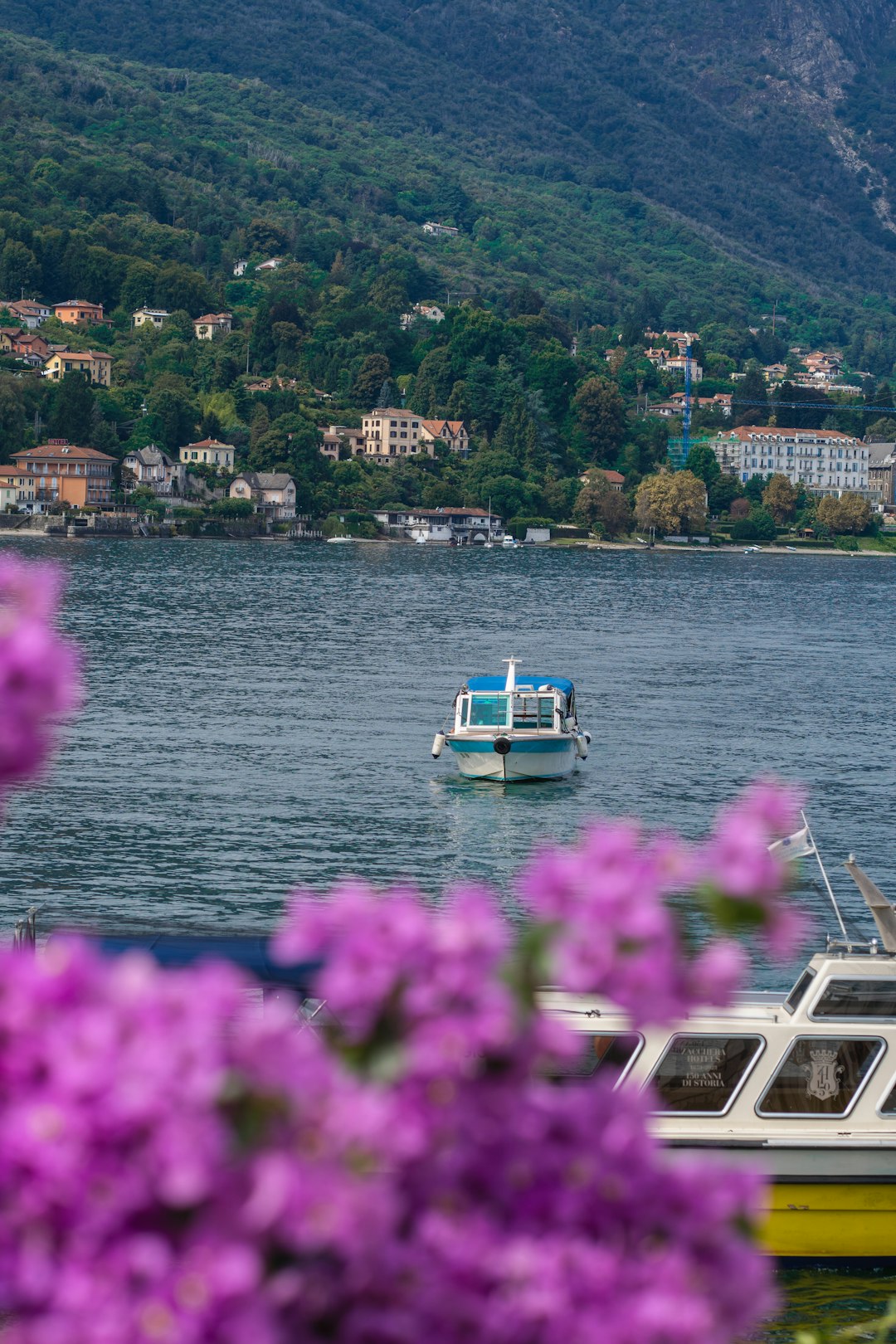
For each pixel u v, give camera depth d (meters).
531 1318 7.57
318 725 115.25
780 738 115.06
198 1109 7.24
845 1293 34.56
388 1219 7.48
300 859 74.44
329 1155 7.48
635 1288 7.72
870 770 102.12
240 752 102.12
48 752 8.50
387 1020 8.14
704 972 8.20
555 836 81.25
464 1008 8.08
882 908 37.50
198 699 127.25
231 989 7.67
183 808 84.25
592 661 167.88
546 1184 7.89
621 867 8.41
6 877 68.56
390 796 90.12
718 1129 35.09
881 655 188.50
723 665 167.88
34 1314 7.11
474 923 8.29
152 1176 7.09
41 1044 7.32
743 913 8.50
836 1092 35.44
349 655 166.38
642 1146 8.05
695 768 101.56
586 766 101.56
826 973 35.78
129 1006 7.45
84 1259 7.07
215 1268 7.00
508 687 101.94
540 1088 8.31
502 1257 7.65
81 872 70.00
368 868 73.38
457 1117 7.88
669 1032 34.62
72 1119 7.07
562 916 8.31
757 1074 35.16
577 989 8.19
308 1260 7.49
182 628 193.75
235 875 70.81
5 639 8.36
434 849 77.81
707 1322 7.64
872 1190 35.34
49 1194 7.04
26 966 7.70
